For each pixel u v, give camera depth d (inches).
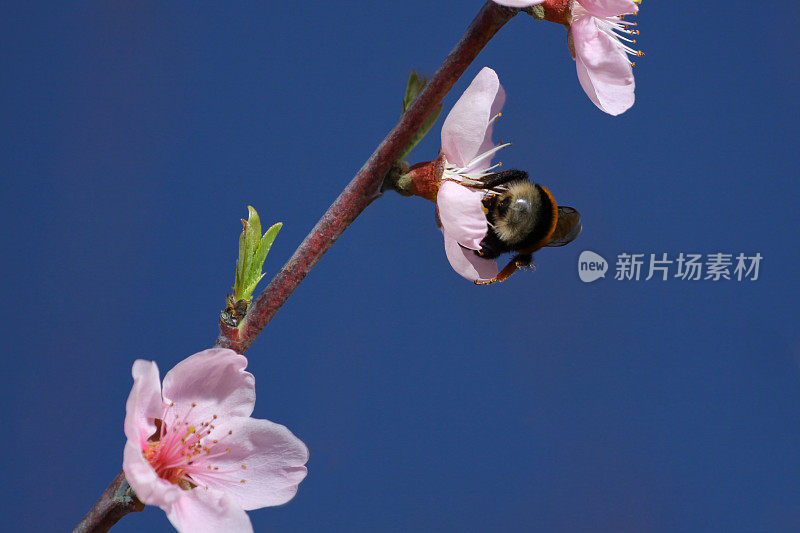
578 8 30.2
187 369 29.7
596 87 30.3
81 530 29.5
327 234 29.9
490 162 31.1
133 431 29.2
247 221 29.7
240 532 29.4
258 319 29.8
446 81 29.8
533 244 30.8
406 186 30.1
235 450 29.8
